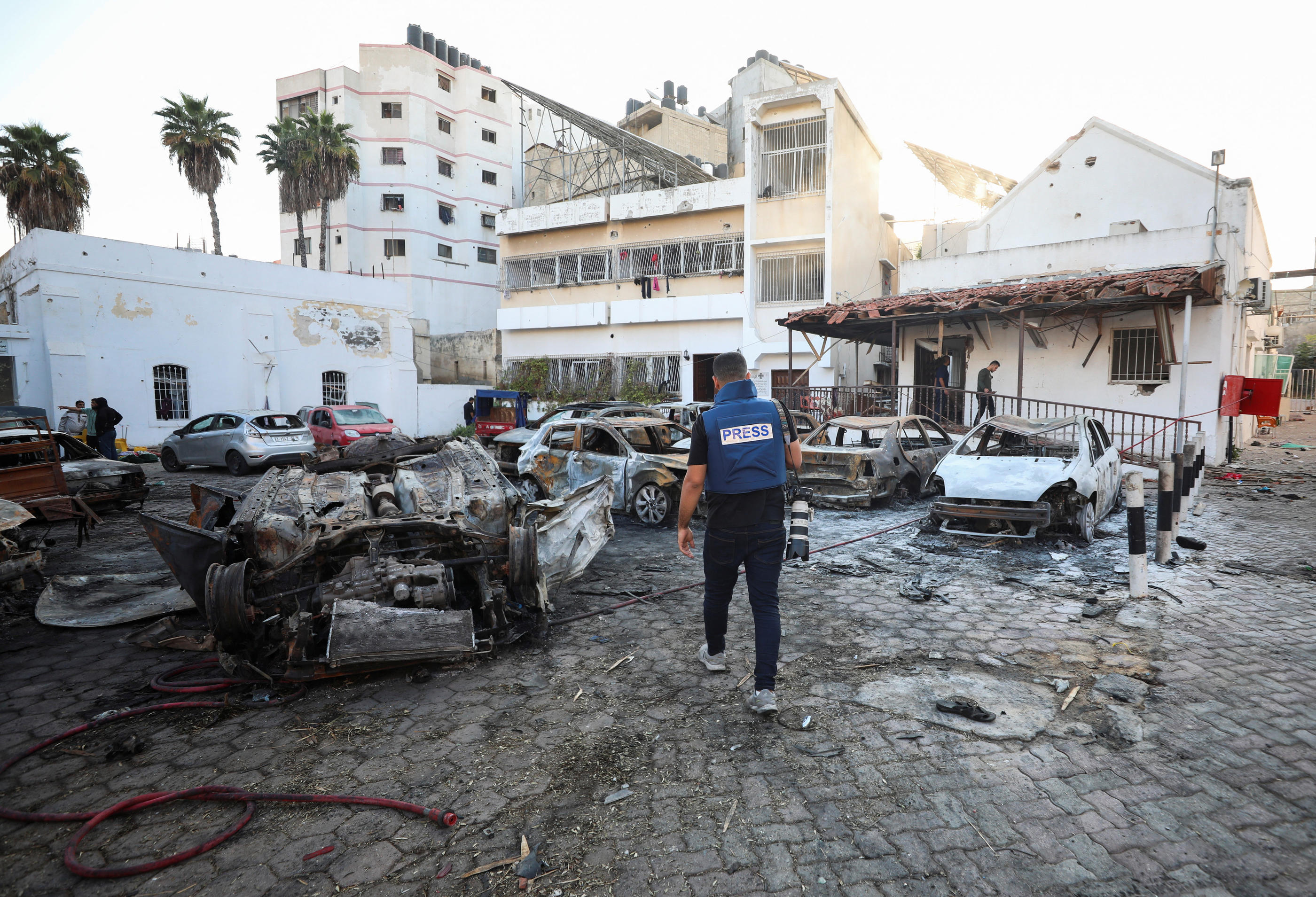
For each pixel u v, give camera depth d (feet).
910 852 7.83
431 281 129.70
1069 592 17.75
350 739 10.64
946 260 51.70
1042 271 47.70
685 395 76.13
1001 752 9.94
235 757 10.14
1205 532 24.59
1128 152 50.65
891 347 58.59
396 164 126.31
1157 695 11.62
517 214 86.07
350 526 14.06
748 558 11.40
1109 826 8.23
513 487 17.51
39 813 8.75
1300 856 7.66
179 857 7.82
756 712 11.10
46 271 55.47
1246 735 10.30
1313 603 16.47
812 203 66.44
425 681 12.73
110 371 59.16
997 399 48.24
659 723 11.03
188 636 14.87
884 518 27.96
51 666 13.66
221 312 65.82
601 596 18.02
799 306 67.36
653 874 7.56
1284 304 129.18
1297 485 36.24
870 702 11.60
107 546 24.31
